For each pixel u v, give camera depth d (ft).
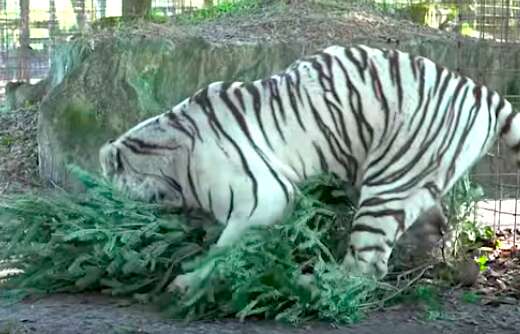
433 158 20.98
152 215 21.43
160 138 21.27
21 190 35.78
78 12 57.31
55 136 36.04
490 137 21.75
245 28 40.14
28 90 46.60
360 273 20.72
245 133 20.77
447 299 21.98
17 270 23.95
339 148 21.22
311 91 21.15
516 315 20.86
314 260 20.31
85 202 22.49
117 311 20.40
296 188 20.85
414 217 21.12
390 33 39.32
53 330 18.88
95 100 36.04
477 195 25.27
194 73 36.52
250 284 19.48
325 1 44.27
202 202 21.01
